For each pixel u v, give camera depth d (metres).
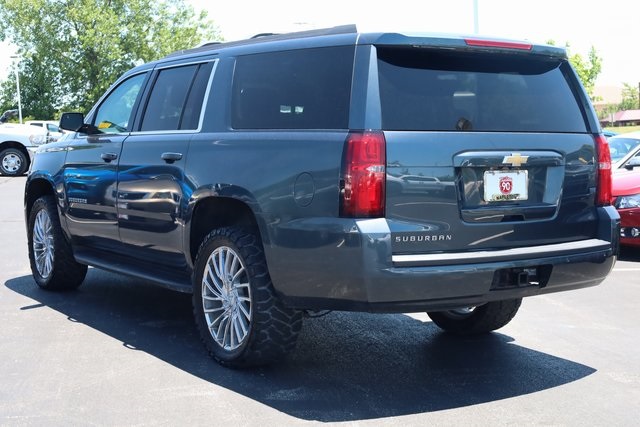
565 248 4.51
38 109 54.47
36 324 5.96
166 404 4.21
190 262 5.21
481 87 4.43
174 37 54.22
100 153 6.14
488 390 4.49
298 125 4.43
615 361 5.09
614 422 3.99
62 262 6.93
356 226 3.97
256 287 4.51
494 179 4.32
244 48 5.05
